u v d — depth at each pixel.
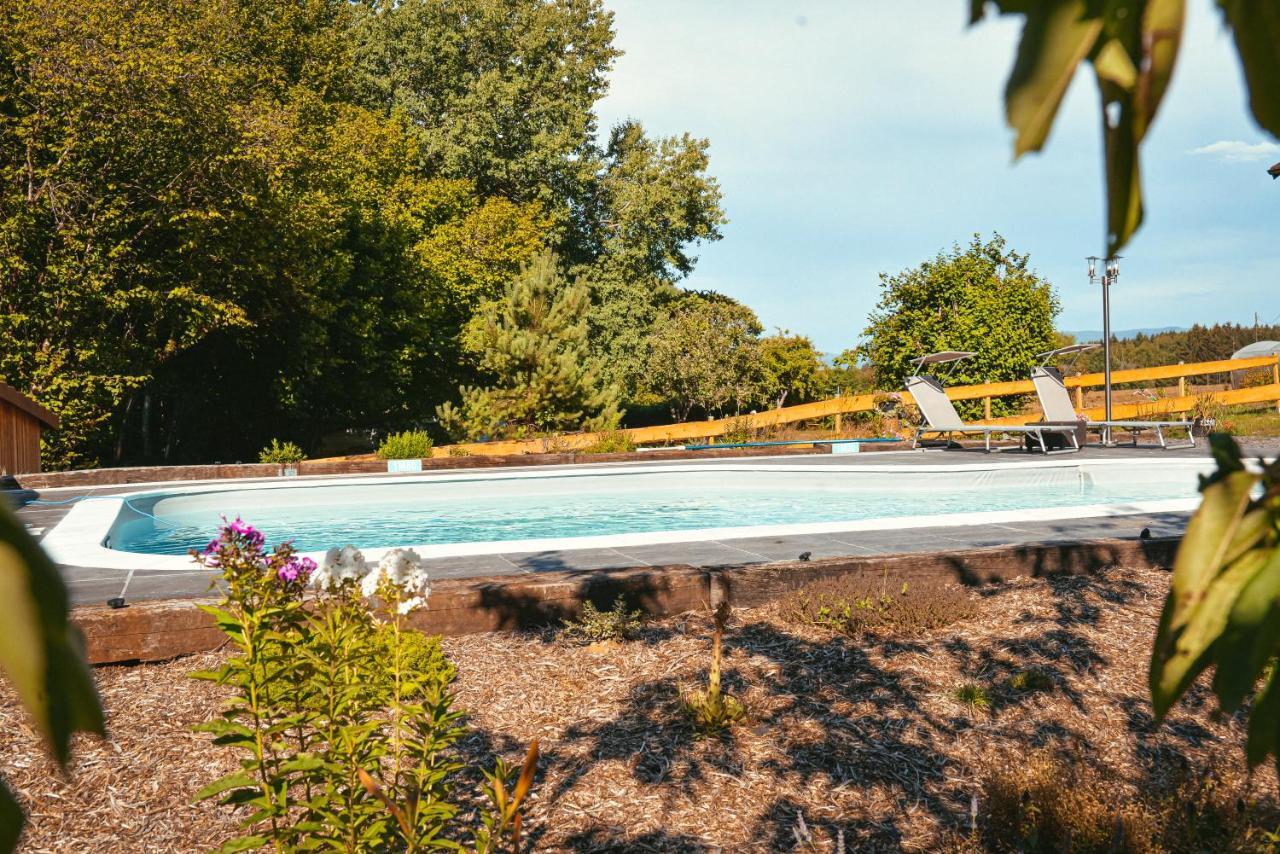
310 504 13.21
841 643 4.84
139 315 18.03
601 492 14.49
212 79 17.19
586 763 3.62
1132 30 0.36
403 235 24.41
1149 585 5.80
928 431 17.81
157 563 6.49
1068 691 4.32
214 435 23.77
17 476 12.70
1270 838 2.84
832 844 3.12
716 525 11.02
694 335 25.05
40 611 0.32
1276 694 0.50
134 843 3.04
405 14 29.09
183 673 4.34
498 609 4.98
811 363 28.00
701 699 4.05
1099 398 23.25
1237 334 35.00
